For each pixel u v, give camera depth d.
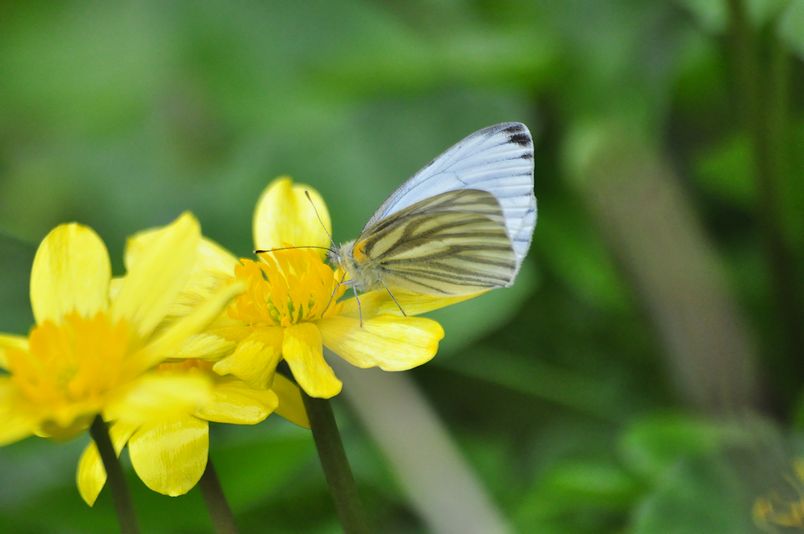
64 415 0.46
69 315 0.46
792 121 0.57
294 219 0.50
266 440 0.52
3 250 0.55
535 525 0.54
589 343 0.58
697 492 0.52
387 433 0.54
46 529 0.53
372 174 0.59
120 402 0.46
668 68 0.57
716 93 0.58
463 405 0.58
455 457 0.53
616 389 0.57
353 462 0.55
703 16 0.55
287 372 0.48
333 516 0.55
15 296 0.55
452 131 0.59
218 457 0.52
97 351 0.46
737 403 0.53
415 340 0.48
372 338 0.48
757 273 0.57
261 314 0.48
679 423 0.53
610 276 0.57
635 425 0.54
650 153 0.55
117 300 0.46
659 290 0.54
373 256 0.49
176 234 0.47
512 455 0.57
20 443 0.55
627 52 0.58
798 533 0.51
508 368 0.57
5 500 0.55
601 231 0.55
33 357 0.46
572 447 0.57
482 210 0.49
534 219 0.50
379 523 0.55
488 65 0.58
